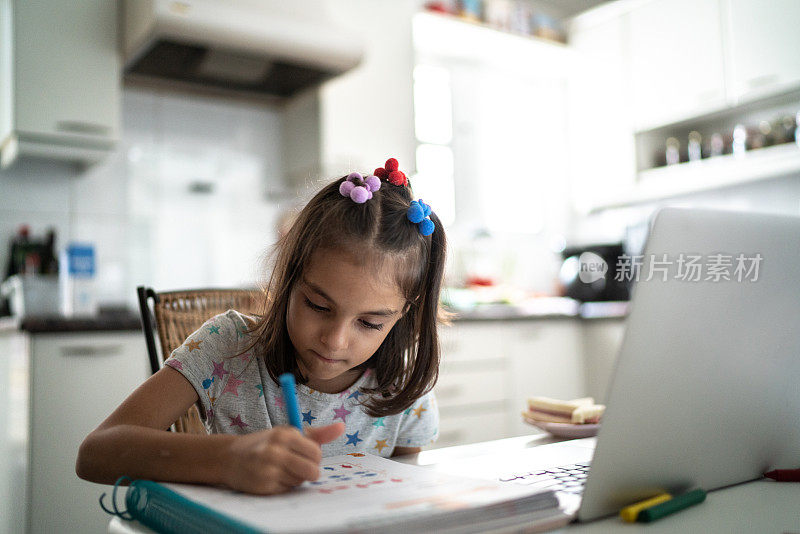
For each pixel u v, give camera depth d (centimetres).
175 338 108
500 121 367
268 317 83
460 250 340
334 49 242
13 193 238
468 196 351
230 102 280
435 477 58
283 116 293
